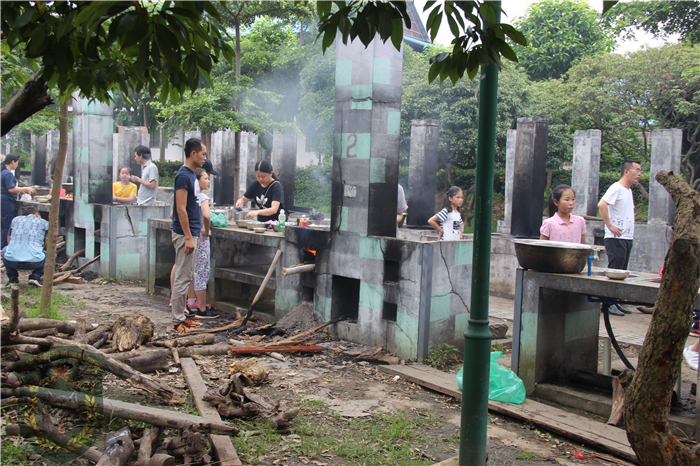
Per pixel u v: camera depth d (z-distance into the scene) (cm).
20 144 2031
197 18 216
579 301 488
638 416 207
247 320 654
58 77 269
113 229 910
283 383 458
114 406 314
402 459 329
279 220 723
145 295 813
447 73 278
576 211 1209
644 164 2083
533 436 378
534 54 2516
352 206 585
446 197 718
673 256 196
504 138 1911
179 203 601
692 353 393
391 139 579
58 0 238
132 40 204
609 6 183
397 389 459
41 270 837
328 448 339
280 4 1381
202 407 370
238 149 1507
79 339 456
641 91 1700
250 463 315
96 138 964
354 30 238
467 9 244
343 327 598
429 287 527
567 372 482
